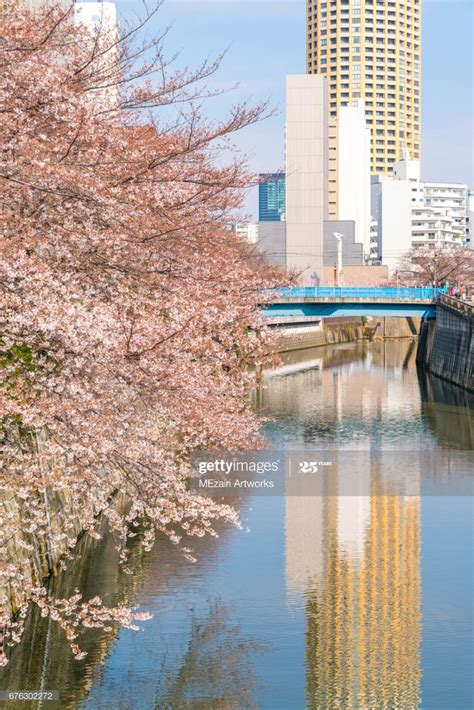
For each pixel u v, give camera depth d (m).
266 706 16.41
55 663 17.69
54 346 14.09
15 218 15.57
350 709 16.27
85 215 16.59
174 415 18.22
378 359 100.81
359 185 154.12
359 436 45.94
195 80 20.58
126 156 18.38
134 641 18.88
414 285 129.50
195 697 16.61
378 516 29.33
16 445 16.34
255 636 19.42
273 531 26.94
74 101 16.06
